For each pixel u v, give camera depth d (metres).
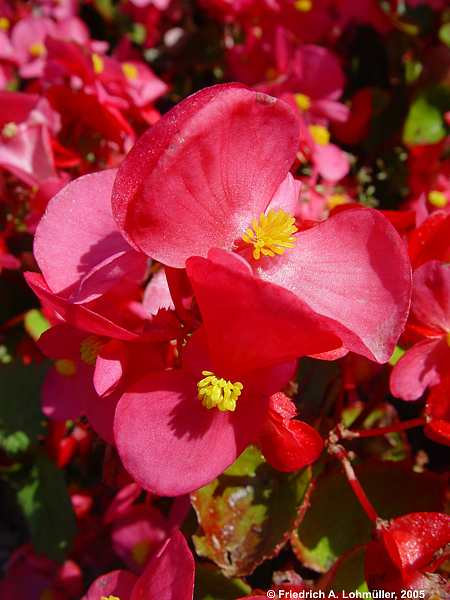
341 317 0.07
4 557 0.17
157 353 0.08
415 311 0.09
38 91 0.15
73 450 0.13
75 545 0.13
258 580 0.11
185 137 0.06
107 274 0.07
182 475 0.07
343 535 0.10
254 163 0.07
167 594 0.08
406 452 0.11
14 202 0.13
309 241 0.08
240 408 0.07
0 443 0.13
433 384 0.09
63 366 0.11
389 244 0.07
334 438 0.09
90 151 0.14
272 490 0.10
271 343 0.06
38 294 0.07
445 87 0.14
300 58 0.14
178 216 0.07
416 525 0.08
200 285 0.06
